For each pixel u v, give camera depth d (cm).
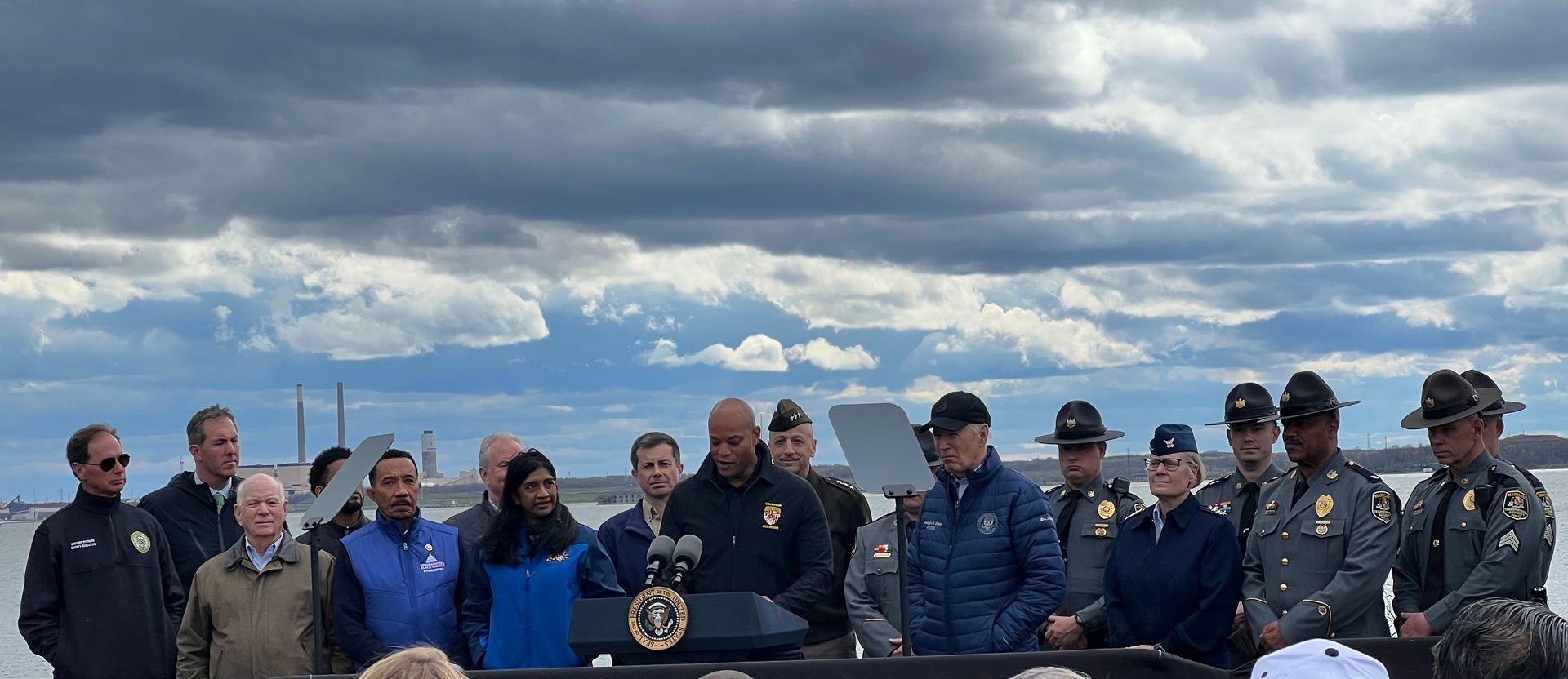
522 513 716
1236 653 786
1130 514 845
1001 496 748
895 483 599
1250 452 864
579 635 583
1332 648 398
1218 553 709
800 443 885
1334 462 737
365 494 905
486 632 717
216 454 909
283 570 792
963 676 596
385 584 740
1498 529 675
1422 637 636
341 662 783
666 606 579
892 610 786
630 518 871
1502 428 806
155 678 832
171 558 871
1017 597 729
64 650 812
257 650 773
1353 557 702
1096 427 886
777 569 715
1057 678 370
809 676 583
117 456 834
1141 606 723
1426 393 715
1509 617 392
